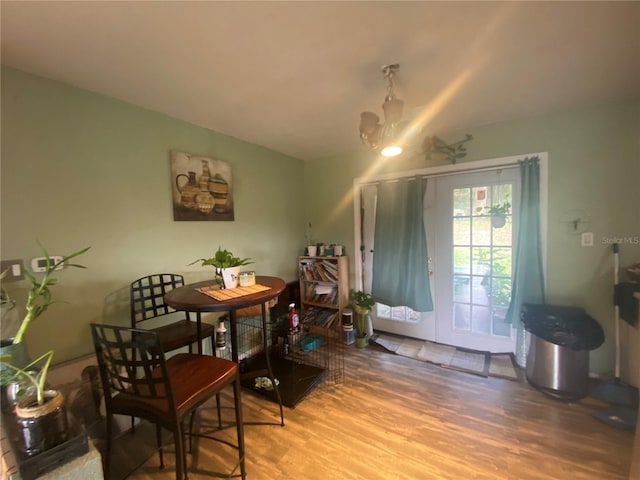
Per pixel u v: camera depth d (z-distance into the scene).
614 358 2.11
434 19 1.18
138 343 1.05
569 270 2.23
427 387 2.14
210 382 1.25
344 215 3.36
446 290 2.83
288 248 3.37
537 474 1.38
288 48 1.35
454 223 2.73
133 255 1.91
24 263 1.45
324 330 3.13
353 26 1.21
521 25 1.22
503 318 2.58
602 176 2.09
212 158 2.44
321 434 1.68
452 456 1.50
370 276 3.27
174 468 1.48
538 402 1.93
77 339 1.64
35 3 1.02
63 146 1.58
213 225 2.46
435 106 2.08
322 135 2.64
